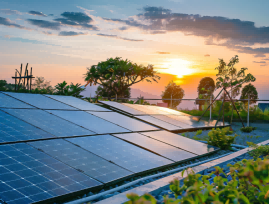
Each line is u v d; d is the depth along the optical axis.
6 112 6.23
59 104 9.10
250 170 1.84
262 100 16.31
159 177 5.24
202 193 1.76
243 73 23.27
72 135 5.91
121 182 4.65
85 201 3.63
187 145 8.03
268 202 1.67
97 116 8.91
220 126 15.53
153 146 6.89
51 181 3.60
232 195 1.60
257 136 12.91
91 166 4.49
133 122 9.66
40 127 5.82
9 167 3.62
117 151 5.66
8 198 2.92
